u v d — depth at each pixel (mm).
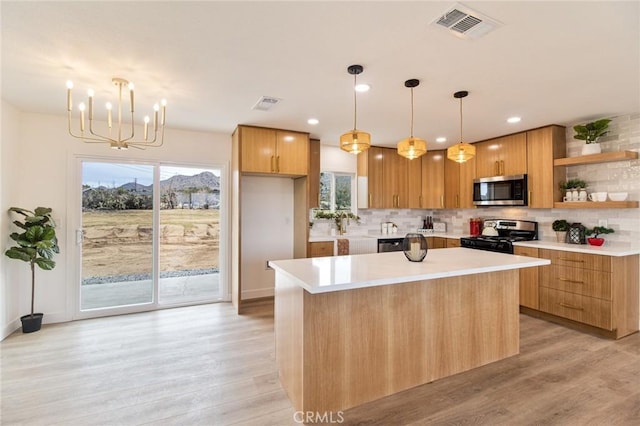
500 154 4535
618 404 2152
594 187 3807
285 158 4254
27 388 2309
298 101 3145
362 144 2365
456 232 5641
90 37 1997
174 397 2219
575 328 3514
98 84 2721
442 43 2061
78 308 3768
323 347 2047
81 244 3799
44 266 3268
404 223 5875
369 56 2242
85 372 2537
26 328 3311
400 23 1846
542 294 3754
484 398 2236
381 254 3006
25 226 3270
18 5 1668
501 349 2775
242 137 4016
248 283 4664
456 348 2549
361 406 2158
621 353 2908
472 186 4941
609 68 2410
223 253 4539
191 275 4434
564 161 3812
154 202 4172
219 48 2137
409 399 2234
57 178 3646
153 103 3201
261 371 2576
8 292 3277
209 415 2037
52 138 3625
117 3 1659
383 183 5262
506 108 3336
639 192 3434
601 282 3232
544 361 2764
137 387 2334
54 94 2965
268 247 4789
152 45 2096
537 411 2086
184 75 2557
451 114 3541
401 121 3824
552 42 2037
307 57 2256
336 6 1688
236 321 3719
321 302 2039
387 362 2266
